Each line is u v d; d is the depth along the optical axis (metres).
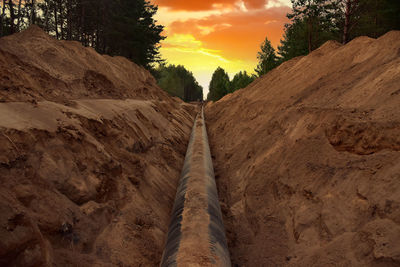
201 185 9.14
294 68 21.14
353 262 5.08
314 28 33.81
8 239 4.30
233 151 16.66
